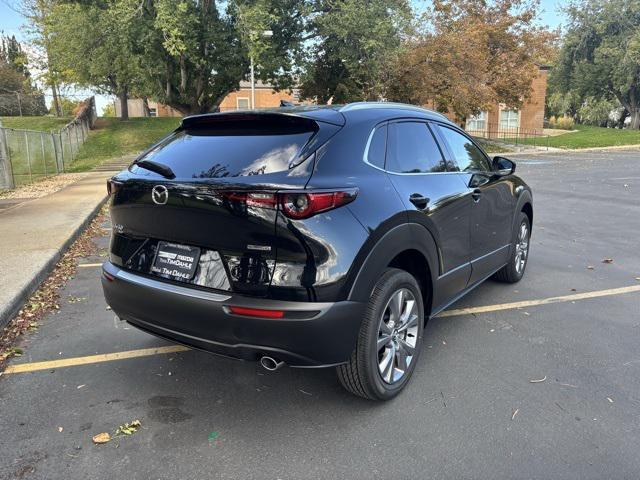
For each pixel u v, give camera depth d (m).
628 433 2.77
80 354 3.81
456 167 3.99
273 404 3.10
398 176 3.19
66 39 25.41
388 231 2.88
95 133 32.31
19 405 3.09
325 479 2.43
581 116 54.69
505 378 3.39
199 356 3.77
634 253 6.80
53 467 2.52
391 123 3.36
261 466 2.52
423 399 3.13
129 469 2.50
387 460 2.56
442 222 3.48
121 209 3.14
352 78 26.97
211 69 26.23
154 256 2.98
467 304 4.82
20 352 3.83
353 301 2.68
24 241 7.01
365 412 3.00
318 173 2.66
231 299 2.61
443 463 2.53
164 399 3.16
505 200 4.69
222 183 2.62
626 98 45.09
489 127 38.91
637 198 11.80
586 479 2.41
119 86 35.44
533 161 22.97
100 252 7.06
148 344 3.99
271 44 24.86
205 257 2.75
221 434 2.79
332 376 3.46
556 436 2.75
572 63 43.78
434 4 27.83
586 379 3.38
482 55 26.11
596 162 22.19
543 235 7.96
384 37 23.58
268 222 2.52
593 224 8.84
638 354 3.75
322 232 2.55
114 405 3.09
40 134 18.47
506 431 2.80
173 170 2.94
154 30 22.59
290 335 2.54
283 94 43.06
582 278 5.65
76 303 4.93
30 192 13.34
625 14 39.53
